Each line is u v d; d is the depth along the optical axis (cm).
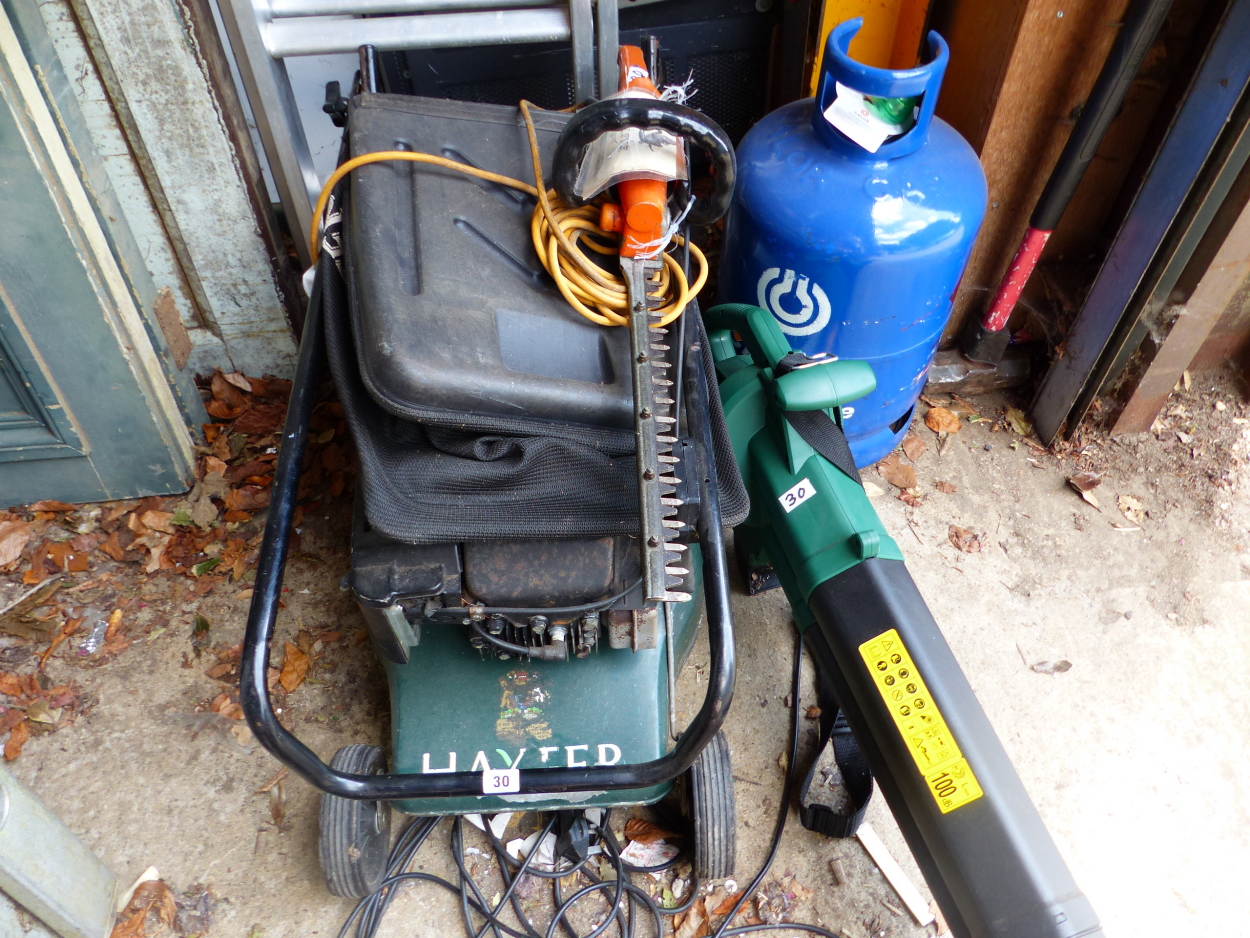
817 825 172
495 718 151
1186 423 251
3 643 199
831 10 228
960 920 142
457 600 126
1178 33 199
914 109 175
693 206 139
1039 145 215
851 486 169
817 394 164
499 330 125
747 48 256
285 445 130
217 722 190
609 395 124
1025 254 218
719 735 162
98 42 179
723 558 122
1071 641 207
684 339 143
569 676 153
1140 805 181
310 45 179
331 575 215
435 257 129
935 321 203
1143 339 222
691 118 119
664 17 244
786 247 187
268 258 222
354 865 153
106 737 188
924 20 225
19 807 136
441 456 122
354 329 123
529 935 163
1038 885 136
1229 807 181
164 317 223
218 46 193
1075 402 236
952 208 182
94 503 225
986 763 143
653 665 155
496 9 184
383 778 122
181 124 194
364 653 202
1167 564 221
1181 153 189
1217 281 206
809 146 187
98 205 190
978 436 249
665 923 166
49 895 145
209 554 217
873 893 171
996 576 218
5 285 179
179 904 167
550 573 124
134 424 210
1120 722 193
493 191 140
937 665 151
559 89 244
